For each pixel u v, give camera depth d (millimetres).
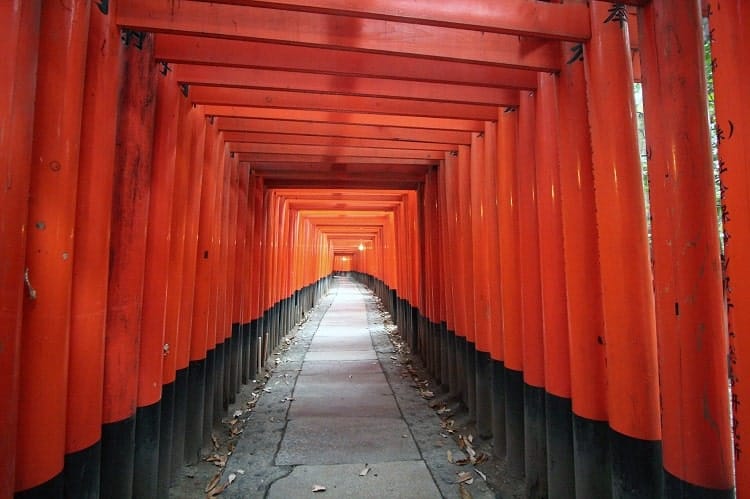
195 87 2871
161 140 2355
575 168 2104
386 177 5848
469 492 2727
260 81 2555
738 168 1250
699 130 1508
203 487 2801
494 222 3213
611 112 1859
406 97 2664
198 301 3232
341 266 39469
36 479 1389
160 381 2361
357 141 4082
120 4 1804
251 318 5562
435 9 1724
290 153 4348
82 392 1660
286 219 8352
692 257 1489
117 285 1990
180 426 2887
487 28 1796
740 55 1248
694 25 1530
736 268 1258
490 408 3520
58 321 1452
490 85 2445
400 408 4344
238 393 4840
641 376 1800
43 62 1427
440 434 3658
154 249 2307
